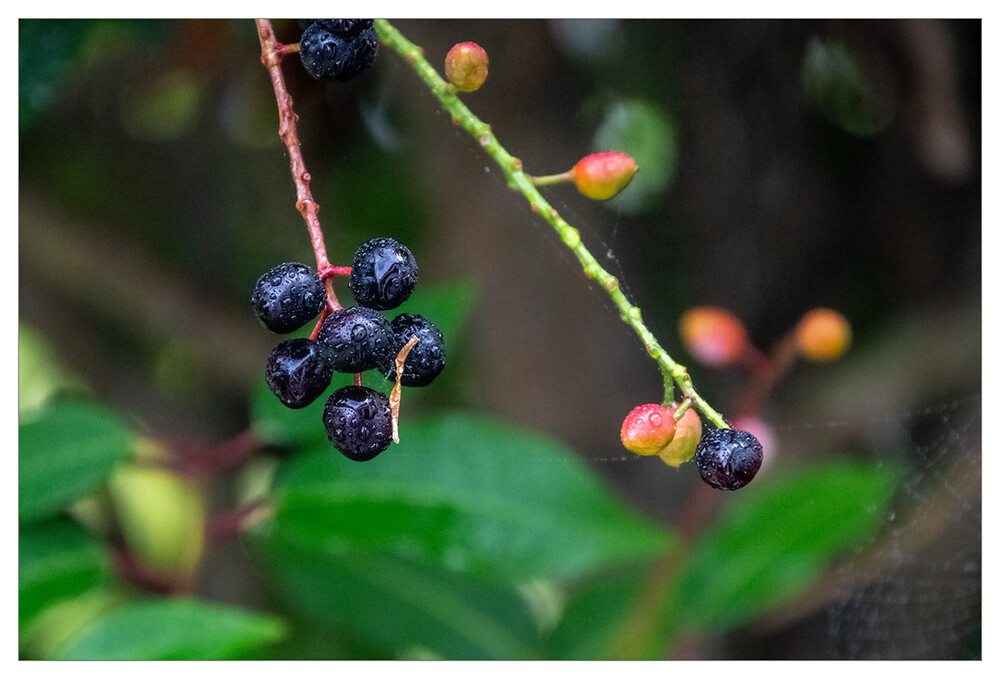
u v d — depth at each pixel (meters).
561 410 0.53
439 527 0.41
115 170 0.52
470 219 0.52
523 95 0.50
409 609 0.43
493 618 0.43
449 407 0.52
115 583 0.42
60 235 0.50
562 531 0.41
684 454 0.37
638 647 0.43
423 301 0.43
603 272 0.36
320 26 0.37
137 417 0.53
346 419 0.35
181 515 0.48
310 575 0.43
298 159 0.36
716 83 0.52
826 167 0.53
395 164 0.51
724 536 0.44
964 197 0.52
